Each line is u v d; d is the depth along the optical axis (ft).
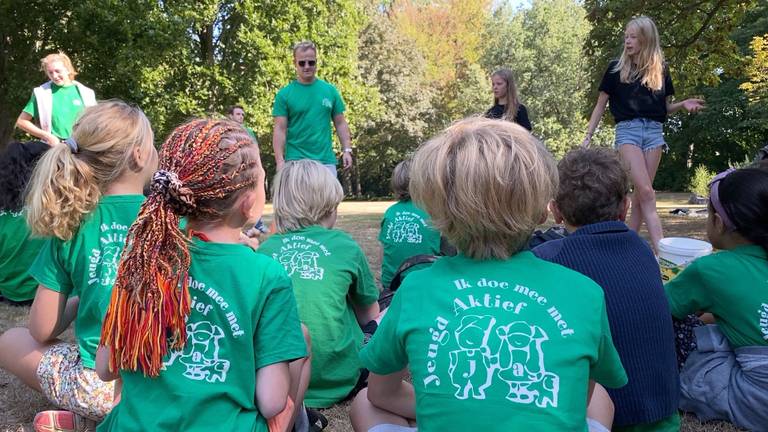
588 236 6.15
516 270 4.39
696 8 29.48
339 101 17.60
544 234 8.88
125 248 4.51
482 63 110.93
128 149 6.49
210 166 4.58
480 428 3.99
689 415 7.86
